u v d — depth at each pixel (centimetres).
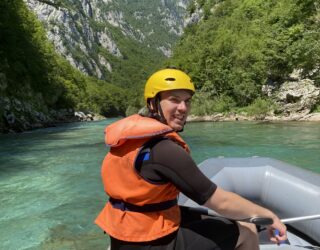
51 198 757
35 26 5475
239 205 202
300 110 2973
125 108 11644
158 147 194
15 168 1098
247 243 218
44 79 4753
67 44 17575
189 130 2181
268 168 450
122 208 202
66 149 1509
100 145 1620
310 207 369
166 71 214
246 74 3675
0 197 773
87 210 670
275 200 416
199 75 4525
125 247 200
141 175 194
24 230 577
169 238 199
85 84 8094
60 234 555
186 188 192
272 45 3441
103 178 212
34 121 3534
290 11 3581
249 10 5972
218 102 3841
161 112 213
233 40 4559
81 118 5834
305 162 1057
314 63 3158
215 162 502
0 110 2802
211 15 8188
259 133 1844
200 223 213
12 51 3841
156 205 198
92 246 506
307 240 370
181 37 8975
